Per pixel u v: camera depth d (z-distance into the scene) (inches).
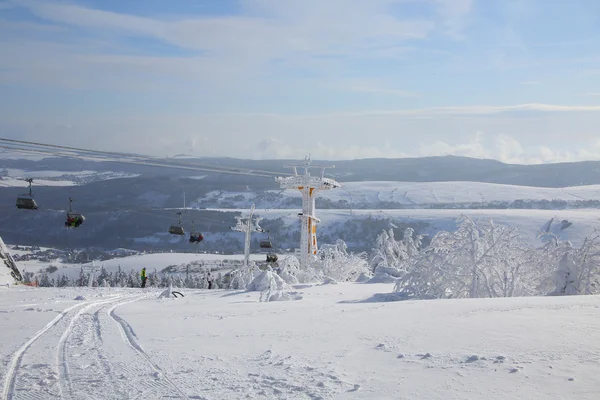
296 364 342.3
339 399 262.8
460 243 996.6
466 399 250.1
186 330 505.7
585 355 305.7
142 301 888.3
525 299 608.4
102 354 391.2
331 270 1957.4
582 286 941.2
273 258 2018.9
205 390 288.5
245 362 355.6
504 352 327.3
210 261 5073.8
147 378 317.1
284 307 725.9
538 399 243.3
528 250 1013.2
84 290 1141.1
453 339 378.6
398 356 343.9
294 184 1993.1
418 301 703.1
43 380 313.9
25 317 604.1
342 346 392.5
